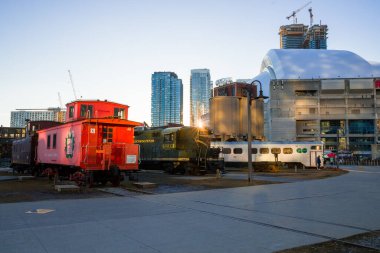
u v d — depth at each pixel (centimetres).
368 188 1809
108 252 598
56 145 2259
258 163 3934
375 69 11750
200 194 1517
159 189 1742
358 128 11075
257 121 5431
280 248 633
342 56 12544
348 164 7275
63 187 1563
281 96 10862
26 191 1600
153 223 855
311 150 4244
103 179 1920
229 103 5347
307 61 12244
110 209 1074
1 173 3478
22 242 654
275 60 12606
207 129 3189
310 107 10856
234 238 709
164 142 3216
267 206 1160
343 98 10862
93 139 1909
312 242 679
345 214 1006
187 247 636
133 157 1962
